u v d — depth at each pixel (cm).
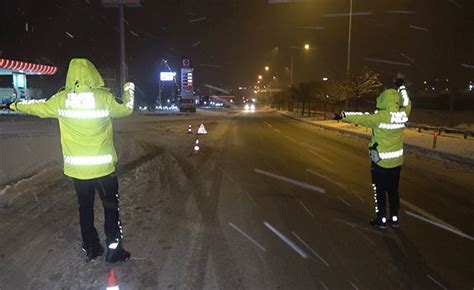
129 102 459
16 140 1054
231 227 569
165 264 446
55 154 1049
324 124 2798
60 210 629
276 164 1109
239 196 741
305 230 562
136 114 3381
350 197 746
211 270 433
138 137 1794
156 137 1817
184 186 816
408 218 628
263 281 411
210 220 598
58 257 460
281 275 425
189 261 455
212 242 512
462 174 1009
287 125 2895
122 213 628
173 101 5341
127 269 432
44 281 405
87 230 453
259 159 1195
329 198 737
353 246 507
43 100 442
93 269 431
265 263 453
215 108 6894
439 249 503
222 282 407
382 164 560
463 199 754
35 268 432
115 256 448
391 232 562
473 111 3238
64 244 496
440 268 450
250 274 426
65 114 425
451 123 2289
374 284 411
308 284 407
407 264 458
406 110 566
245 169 1021
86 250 455
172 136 1889
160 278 413
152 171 973
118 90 3456
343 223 595
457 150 1372
